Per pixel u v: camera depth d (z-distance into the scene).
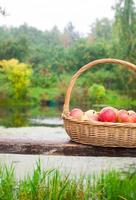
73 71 30.78
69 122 2.08
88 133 2.01
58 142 1.99
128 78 26.73
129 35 27.62
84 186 2.21
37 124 9.48
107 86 27.62
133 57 27.38
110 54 29.41
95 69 28.23
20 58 30.73
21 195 1.93
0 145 1.89
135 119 2.10
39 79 29.34
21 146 1.89
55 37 33.16
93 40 31.53
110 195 2.04
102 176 2.14
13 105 26.92
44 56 31.17
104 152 1.99
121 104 26.50
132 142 2.01
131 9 27.80
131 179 2.14
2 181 1.98
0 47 30.55
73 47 31.64
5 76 28.08
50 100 28.36
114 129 2.00
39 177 2.01
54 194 1.90
